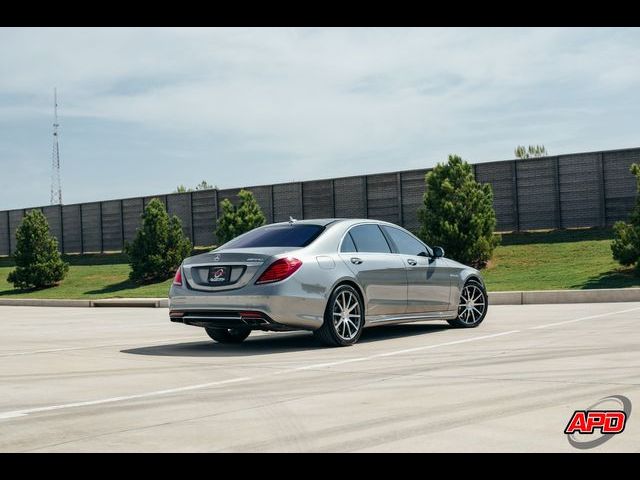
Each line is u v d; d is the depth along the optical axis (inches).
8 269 1541.6
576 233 1001.5
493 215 930.1
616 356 304.3
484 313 463.2
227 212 1110.4
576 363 289.4
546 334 394.0
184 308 375.9
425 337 407.2
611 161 987.3
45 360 350.6
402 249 424.2
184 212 1371.8
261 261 360.2
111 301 892.0
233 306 359.6
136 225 1457.9
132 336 470.0
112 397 248.5
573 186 1011.3
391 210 1148.5
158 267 1157.7
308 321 363.9
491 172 1064.8
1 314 770.2
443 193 922.7
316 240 381.7
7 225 1649.9
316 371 291.9
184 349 385.1
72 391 262.2
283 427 198.4
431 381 259.8
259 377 282.0
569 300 671.8
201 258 378.6
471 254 900.0
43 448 183.8
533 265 906.1
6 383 283.1
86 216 1524.4
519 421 196.9
